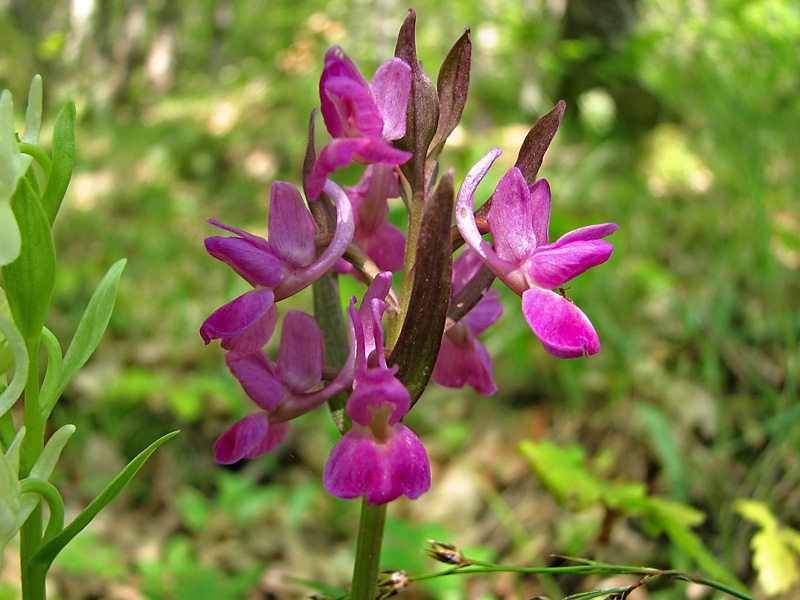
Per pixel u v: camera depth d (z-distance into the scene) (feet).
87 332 0.33
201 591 0.62
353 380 0.31
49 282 0.30
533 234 0.31
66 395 1.09
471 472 0.83
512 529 0.70
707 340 0.89
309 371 0.32
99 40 3.42
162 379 1.03
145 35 3.95
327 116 0.30
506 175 0.31
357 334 0.29
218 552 0.81
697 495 0.72
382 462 0.28
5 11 3.40
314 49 2.89
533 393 0.92
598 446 0.82
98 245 1.71
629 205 1.31
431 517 0.79
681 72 1.55
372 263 0.33
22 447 0.31
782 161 1.15
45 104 2.89
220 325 0.30
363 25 3.03
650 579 0.35
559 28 2.05
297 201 0.32
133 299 1.37
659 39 1.59
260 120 2.56
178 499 0.78
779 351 0.83
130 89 3.50
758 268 0.94
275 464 0.94
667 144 1.54
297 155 2.23
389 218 0.91
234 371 0.31
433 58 2.52
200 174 2.27
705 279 1.04
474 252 0.33
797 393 0.77
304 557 0.80
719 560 0.65
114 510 0.90
